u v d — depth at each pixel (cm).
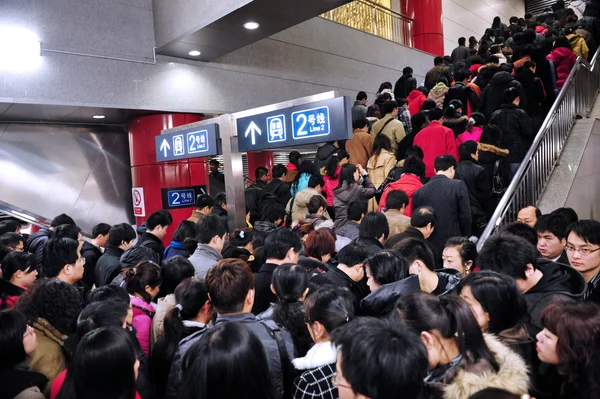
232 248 367
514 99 525
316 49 927
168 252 379
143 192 711
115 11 632
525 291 208
